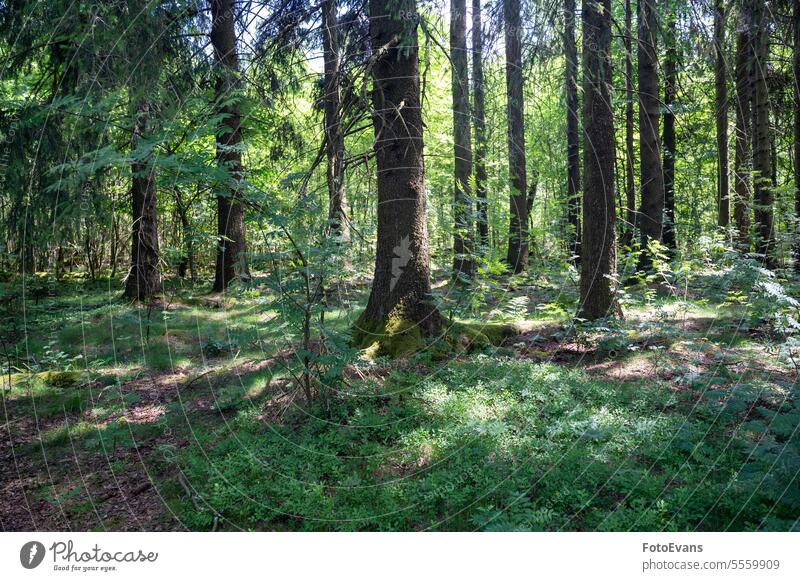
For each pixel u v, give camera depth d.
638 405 4.30
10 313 7.09
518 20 5.41
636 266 9.22
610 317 6.30
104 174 5.63
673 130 10.94
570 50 5.68
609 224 6.61
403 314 5.95
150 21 5.63
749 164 8.66
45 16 5.89
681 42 5.49
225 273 10.16
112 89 5.38
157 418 4.65
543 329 6.94
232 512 3.20
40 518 3.24
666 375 5.01
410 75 5.92
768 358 5.07
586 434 3.74
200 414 4.73
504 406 4.38
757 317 5.56
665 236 10.21
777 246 6.76
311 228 4.34
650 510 2.93
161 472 3.75
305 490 3.33
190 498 3.35
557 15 5.40
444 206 9.16
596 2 5.82
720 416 3.95
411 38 5.39
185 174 3.68
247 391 5.09
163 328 7.49
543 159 11.91
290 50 6.91
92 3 5.40
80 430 4.51
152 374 5.97
